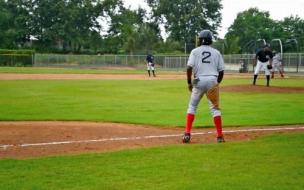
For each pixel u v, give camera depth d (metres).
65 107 23.89
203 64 13.95
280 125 18.05
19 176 9.84
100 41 141.75
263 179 9.53
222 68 14.16
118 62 106.81
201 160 11.24
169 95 31.30
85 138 14.77
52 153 12.41
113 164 10.88
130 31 130.50
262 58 37.25
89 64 108.56
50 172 10.16
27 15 135.75
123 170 10.31
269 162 11.03
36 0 135.62
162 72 79.94
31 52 106.75
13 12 136.00
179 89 36.84
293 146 13.03
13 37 131.12
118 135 15.40
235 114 21.17
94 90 35.38
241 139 14.55
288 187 8.97
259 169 10.35
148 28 132.62
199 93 14.05
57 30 134.12
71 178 9.67
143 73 73.94
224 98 28.92
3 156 12.01
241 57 87.50
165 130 16.77
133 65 105.88
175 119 19.56
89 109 23.08
